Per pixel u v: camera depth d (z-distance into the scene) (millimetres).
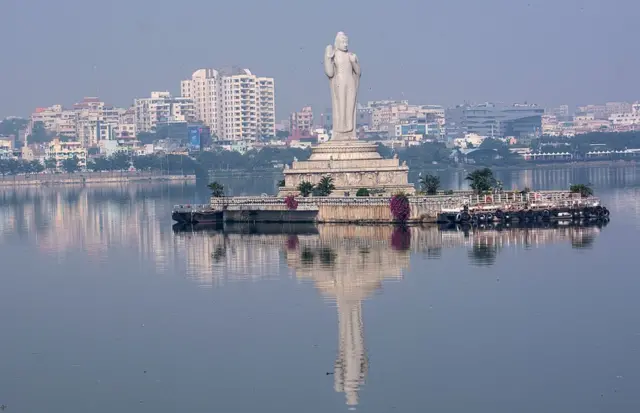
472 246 198500
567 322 136375
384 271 172875
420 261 181875
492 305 146375
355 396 111375
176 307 151750
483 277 166250
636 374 115625
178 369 121750
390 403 109188
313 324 138250
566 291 154625
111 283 174500
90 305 156375
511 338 129625
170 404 110875
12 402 113000
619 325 134375
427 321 138125
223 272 178375
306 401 110438
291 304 150000
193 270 182625
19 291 170375
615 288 155875
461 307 145375
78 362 125875
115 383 117812
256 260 189625
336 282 164625
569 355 122500
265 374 118750
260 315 144125
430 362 121125
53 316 149750
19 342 135375
